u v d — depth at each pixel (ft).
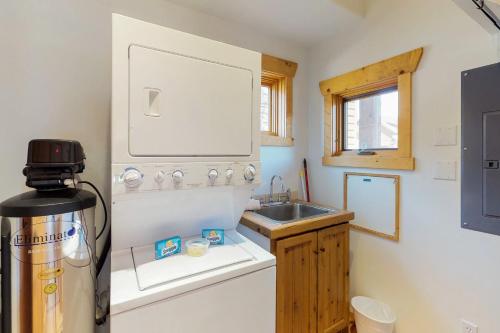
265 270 3.78
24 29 4.23
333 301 5.97
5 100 4.12
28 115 4.30
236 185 4.09
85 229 3.33
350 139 7.66
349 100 7.68
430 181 5.38
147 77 3.29
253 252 4.07
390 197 6.13
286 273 5.15
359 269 6.88
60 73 4.53
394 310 6.06
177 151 3.52
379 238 6.39
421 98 5.51
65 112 4.59
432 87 5.32
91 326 3.49
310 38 7.63
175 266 3.52
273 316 3.89
